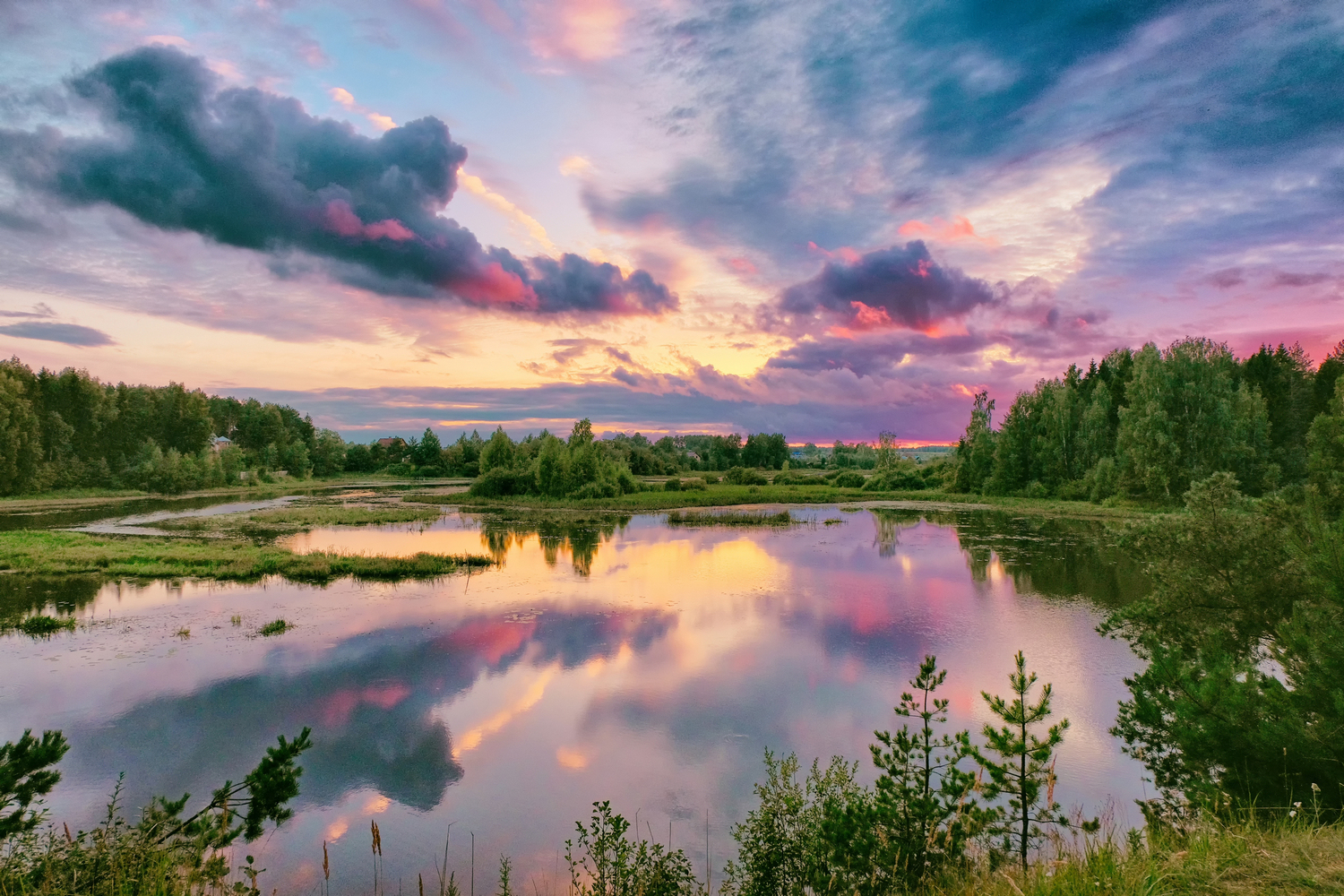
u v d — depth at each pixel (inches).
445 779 488.7
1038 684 668.1
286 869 383.6
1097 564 1295.5
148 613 930.7
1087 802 445.7
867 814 292.0
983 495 2829.7
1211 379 2231.8
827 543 1604.3
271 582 1141.1
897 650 775.7
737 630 855.1
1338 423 1670.8
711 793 469.4
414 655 754.2
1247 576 468.8
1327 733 278.8
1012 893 214.1
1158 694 378.3
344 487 3873.0
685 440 7795.3
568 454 2930.6
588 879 373.1
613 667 718.5
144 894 237.5
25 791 285.4
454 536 1770.4
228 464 3907.5
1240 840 213.3
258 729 567.2
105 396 3668.8
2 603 984.9
